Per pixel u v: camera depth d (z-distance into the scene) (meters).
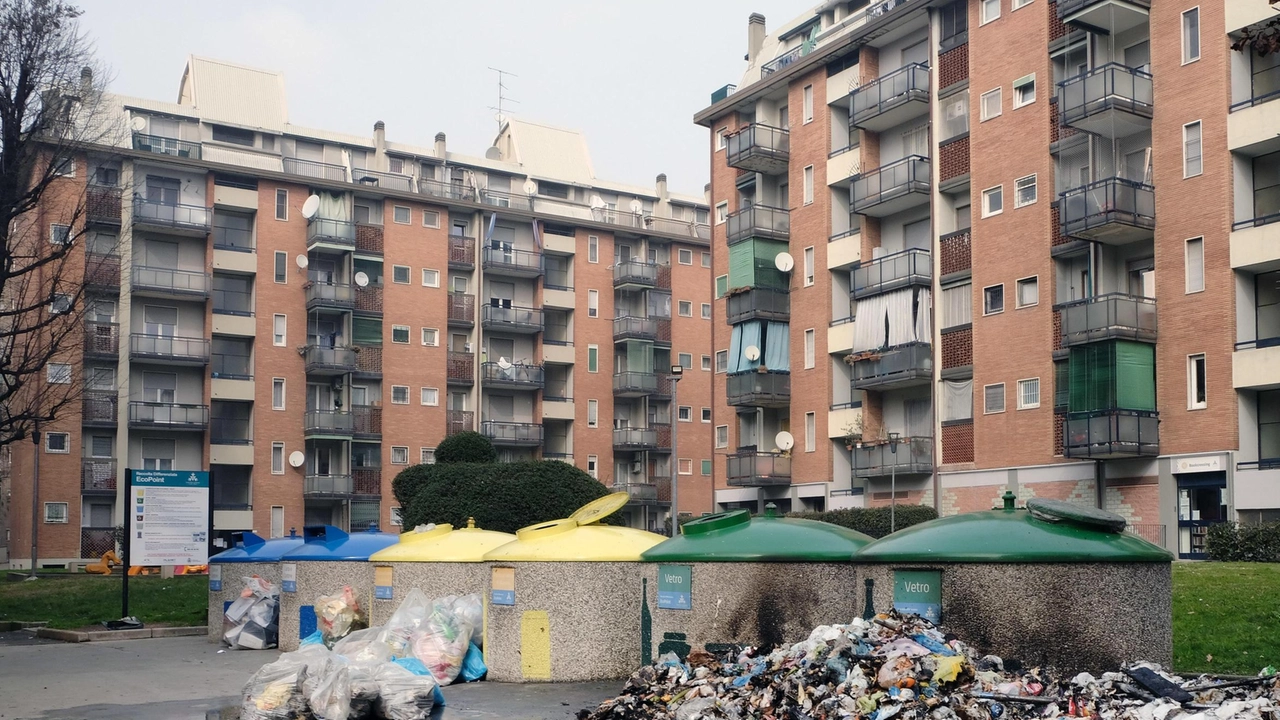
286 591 18.88
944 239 42.03
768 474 49.06
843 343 46.97
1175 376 33.91
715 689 10.16
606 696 12.77
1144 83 35.03
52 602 29.75
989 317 39.50
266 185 64.62
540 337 72.38
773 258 50.16
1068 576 9.76
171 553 24.55
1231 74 32.94
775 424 51.16
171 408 60.22
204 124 68.12
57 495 57.34
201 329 62.38
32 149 32.25
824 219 48.34
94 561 57.84
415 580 16.11
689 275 78.69
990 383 39.31
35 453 51.97
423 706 11.54
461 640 14.19
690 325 78.19
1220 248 32.91
